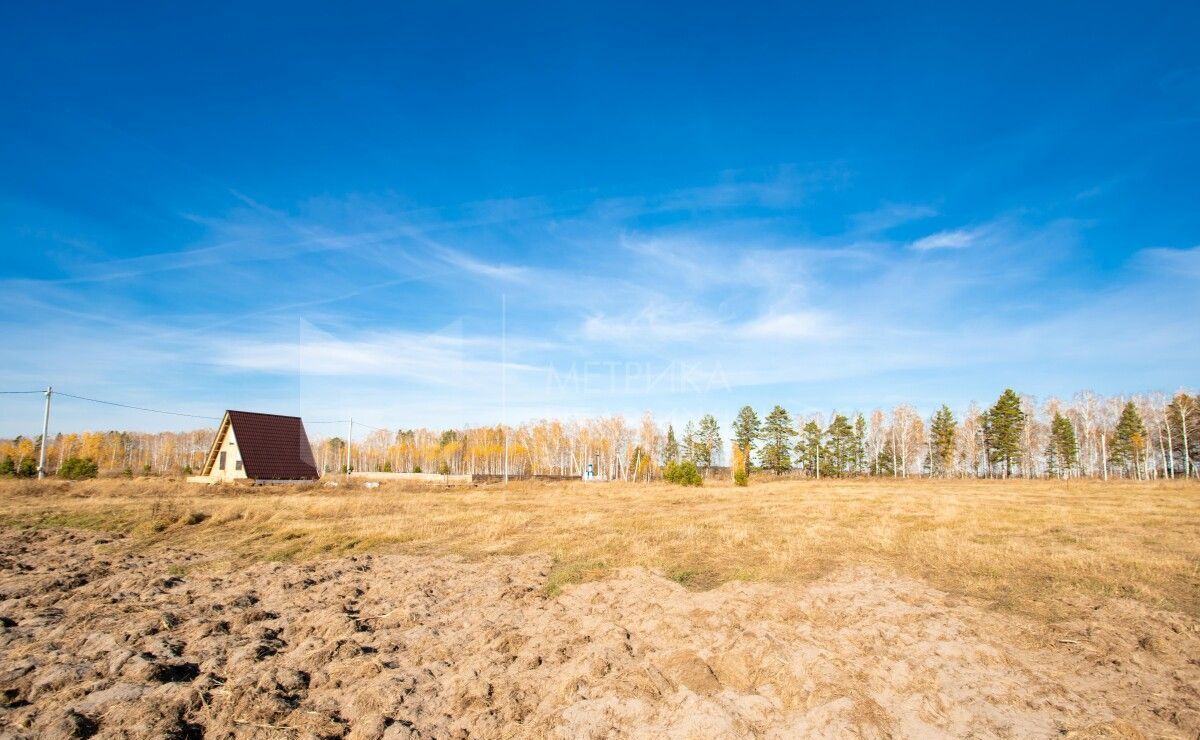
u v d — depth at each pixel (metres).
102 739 5.26
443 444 100.69
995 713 5.28
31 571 11.89
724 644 6.92
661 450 88.75
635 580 10.06
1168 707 5.30
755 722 5.27
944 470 83.81
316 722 5.59
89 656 7.19
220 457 38.44
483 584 10.49
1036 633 7.08
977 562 10.95
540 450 90.62
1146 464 66.44
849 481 63.69
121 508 20.97
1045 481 61.62
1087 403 77.38
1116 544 12.80
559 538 15.12
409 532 16.44
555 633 7.71
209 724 5.58
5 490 27.19
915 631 7.21
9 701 6.04
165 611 8.95
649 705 5.58
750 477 74.25
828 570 10.52
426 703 5.94
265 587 10.51
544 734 5.29
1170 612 7.78
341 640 7.64
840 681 5.79
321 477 45.19
